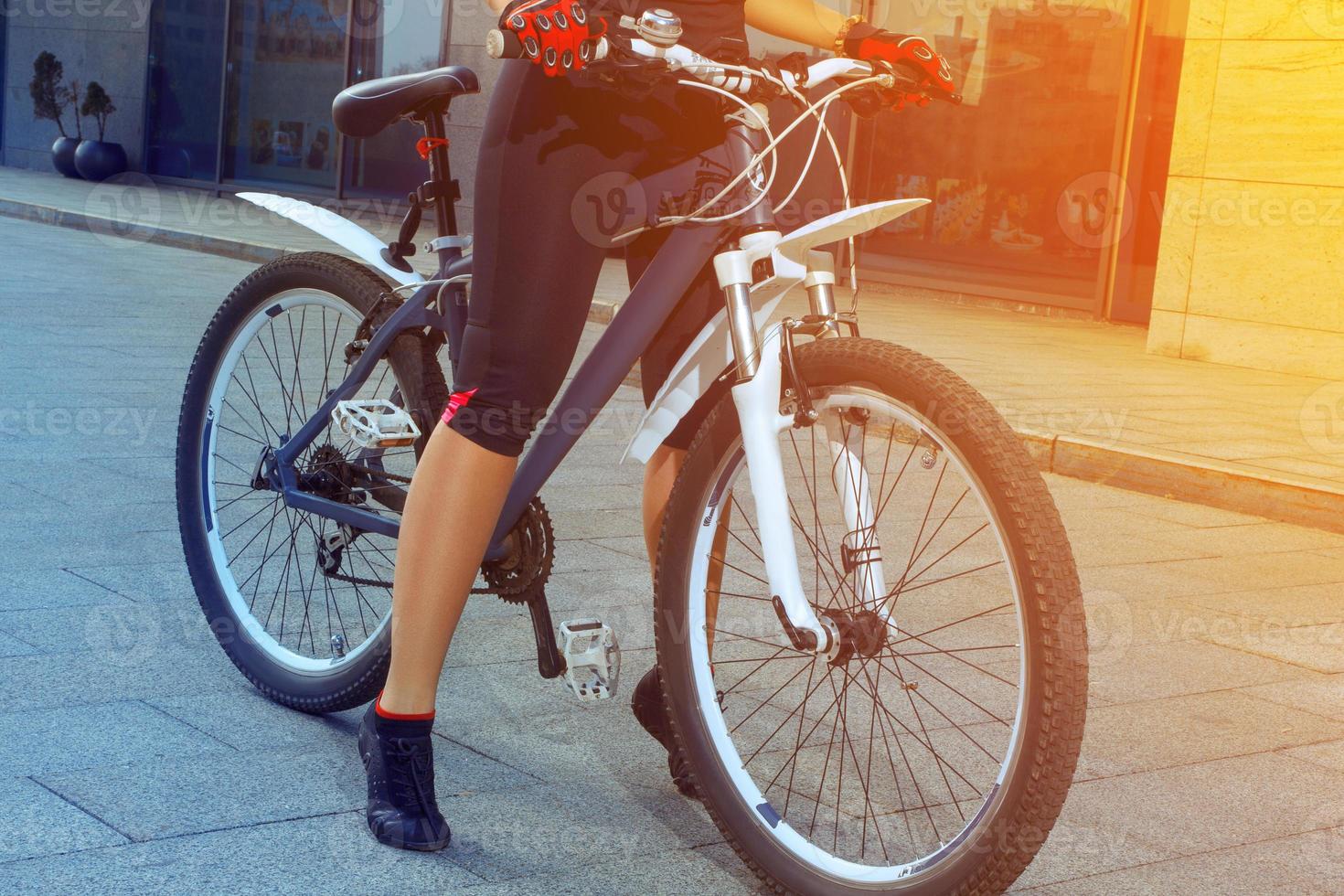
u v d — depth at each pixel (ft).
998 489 5.73
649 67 5.87
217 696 8.77
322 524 8.95
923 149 37.83
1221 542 15.31
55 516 12.51
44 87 62.44
